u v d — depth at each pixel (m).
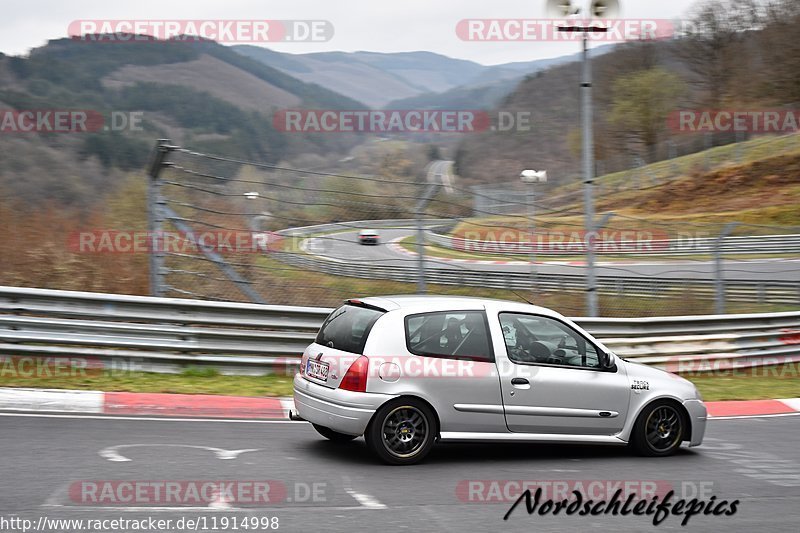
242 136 114.81
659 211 101.62
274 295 24.02
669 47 140.12
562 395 14.20
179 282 24.53
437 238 29.23
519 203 24.59
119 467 12.10
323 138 119.44
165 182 21.66
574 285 31.89
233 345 21.00
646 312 33.69
